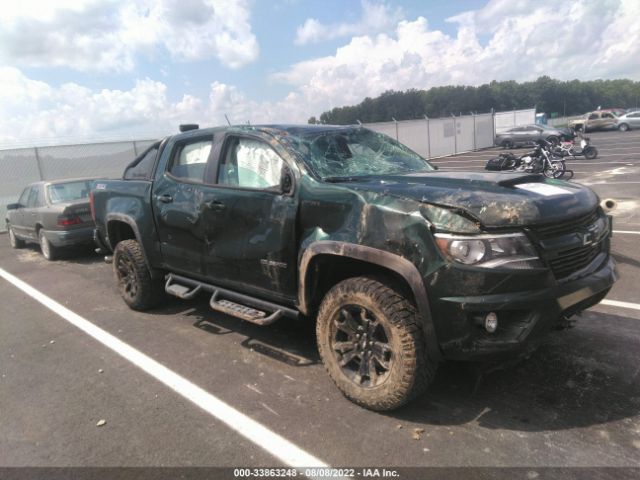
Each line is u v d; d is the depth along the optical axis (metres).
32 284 7.46
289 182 3.57
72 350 4.62
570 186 3.46
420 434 2.96
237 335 4.73
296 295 3.62
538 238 2.78
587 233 3.06
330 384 3.65
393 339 3.00
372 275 3.20
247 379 3.80
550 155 14.25
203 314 5.39
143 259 5.30
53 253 9.31
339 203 3.24
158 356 4.34
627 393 3.28
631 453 2.68
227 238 4.05
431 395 3.40
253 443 2.98
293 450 2.88
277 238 3.63
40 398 3.71
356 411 3.26
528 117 38.16
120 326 5.18
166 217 4.69
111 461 2.88
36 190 9.64
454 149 31.55
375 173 3.88
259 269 3.83
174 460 2.86
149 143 17.34
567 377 3.53
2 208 14.73
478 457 2.72
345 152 3.99
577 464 2.62
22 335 5.14
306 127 4.22
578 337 4.16
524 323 2.77
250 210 3.82
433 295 2.79
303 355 4.20
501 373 3.63
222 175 4.19
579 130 40.53
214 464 2.80
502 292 2.70
